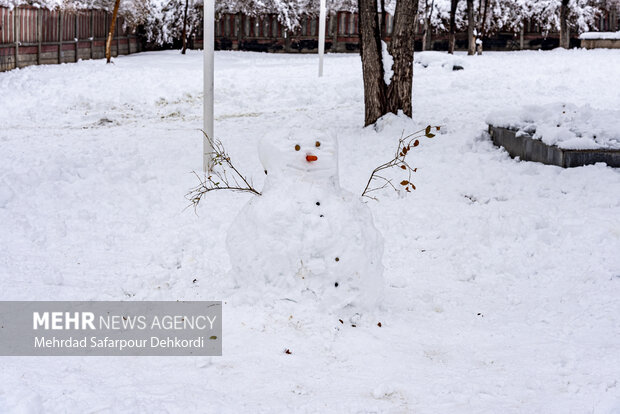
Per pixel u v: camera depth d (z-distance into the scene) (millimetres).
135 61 30641
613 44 35281
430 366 5348
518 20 37500
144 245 8234
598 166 10266
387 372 5227
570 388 4926
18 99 20531
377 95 14820
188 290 6715
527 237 8305
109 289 6812
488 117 13055
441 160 11852
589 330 5988
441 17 37906
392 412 4645
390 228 8844
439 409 4691
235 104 20688
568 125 10891
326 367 5289
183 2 37594
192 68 27688
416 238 8562
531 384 5012
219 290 6520
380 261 6203
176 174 11227
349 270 5902
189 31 38062
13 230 8531
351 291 5973
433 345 5750
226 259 7648
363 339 5711
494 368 5324
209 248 8023
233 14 38562
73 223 8938
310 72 26109
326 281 5934
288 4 37781
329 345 5578
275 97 21531
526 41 38281
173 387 4871
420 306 6598
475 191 10141
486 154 12078
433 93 20672
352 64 29484
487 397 4852
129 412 4465
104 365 5191
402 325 6105
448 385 5004
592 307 6449
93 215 9203
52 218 9055
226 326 5844
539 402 4766
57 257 7738
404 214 9320
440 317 6379
